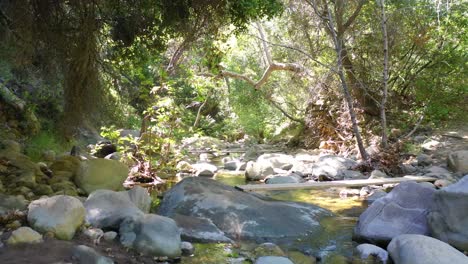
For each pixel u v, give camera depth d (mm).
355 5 9930
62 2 5898
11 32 6090
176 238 3736
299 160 9523
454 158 7594
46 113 9133
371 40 10648
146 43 7043
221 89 18766
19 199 4223
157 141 7648
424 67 11211
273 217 4590
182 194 5027
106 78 7172
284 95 15938
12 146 7145
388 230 4090
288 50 13047
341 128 11227
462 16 10383
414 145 9188
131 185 7191
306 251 3963
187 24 6664
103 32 6613
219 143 14641
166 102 7727
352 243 4176
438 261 3176
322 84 11414
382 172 7750
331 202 5848
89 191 5707
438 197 4066
